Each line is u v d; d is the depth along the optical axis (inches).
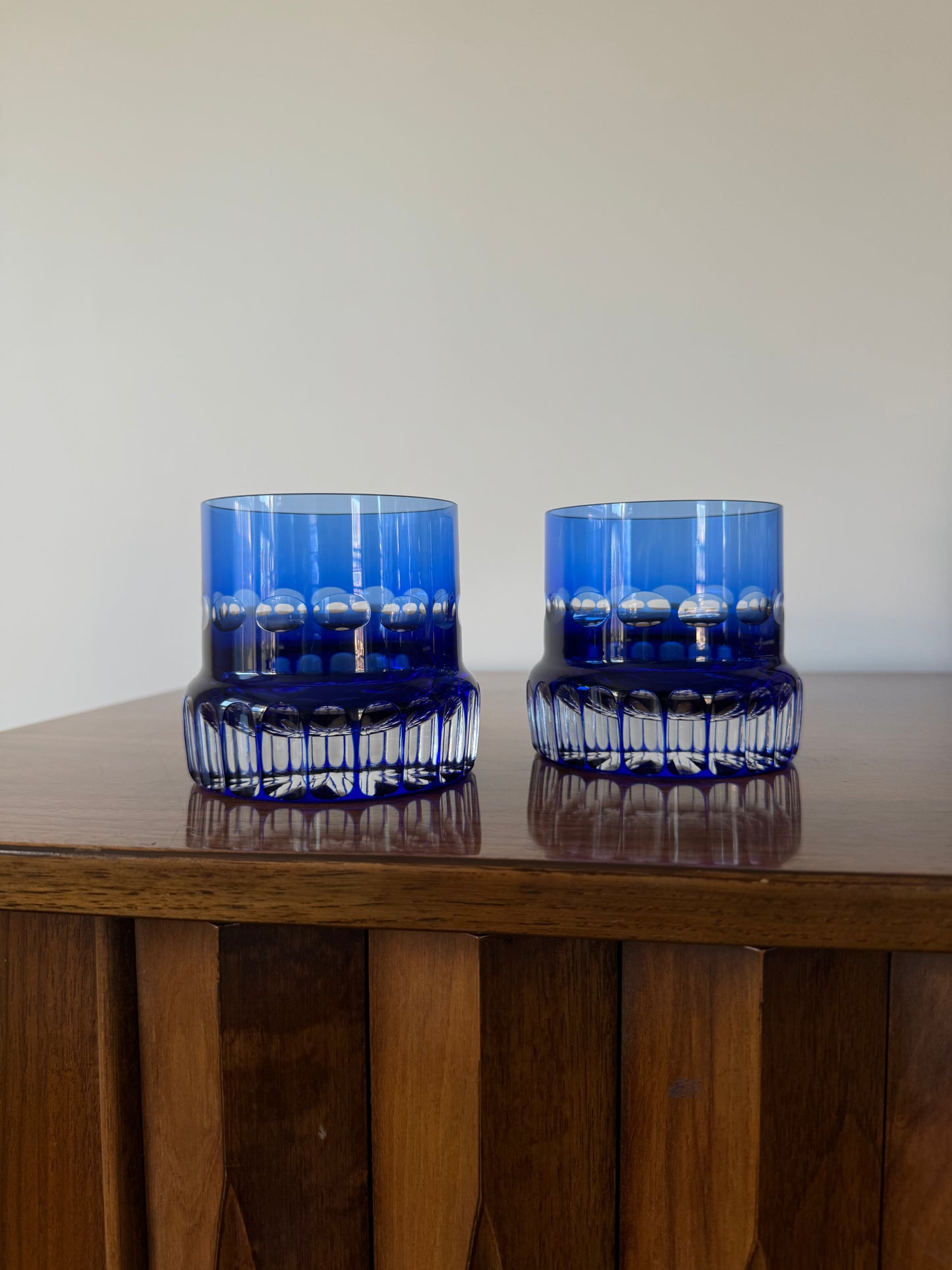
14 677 38.9
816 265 34.5
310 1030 14.1
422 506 18.4
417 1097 14.0
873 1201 13.2
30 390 38.2
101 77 37.2
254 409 37.1
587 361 35.6
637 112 34.9
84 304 37.7
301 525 16.8
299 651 17.0
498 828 15.1
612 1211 13.8
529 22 35.2
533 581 36.3
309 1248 14.4
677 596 18.5
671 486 35.5
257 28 36.4
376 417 36.6
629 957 13.5
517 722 25.7
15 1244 14.9
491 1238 13.9
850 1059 13.1
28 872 14.1
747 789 17.7
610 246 35.3
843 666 35.5
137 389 37.6
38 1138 14.7
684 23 34.6
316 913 13.5
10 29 37.5
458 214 35.8
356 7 35.9
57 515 38.3
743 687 18.4
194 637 37.8
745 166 34.6
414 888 13.3
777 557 19.3
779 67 34.3
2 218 37.9
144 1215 14.8
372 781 17.0
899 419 34.6
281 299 36.8
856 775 18.7
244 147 36.7
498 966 13.6
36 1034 14.7
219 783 17.5
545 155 35.3
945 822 15.2
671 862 13.2
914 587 35.0
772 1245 13.2
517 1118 13.7
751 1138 13.2
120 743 23.0
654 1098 13.6
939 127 33.8
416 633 17.6
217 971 14.2
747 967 13.1
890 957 13.0
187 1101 14.5
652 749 18.5
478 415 36.1
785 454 35.1
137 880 13.9
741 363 35.0
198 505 37.5
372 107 36.0
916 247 34.1
